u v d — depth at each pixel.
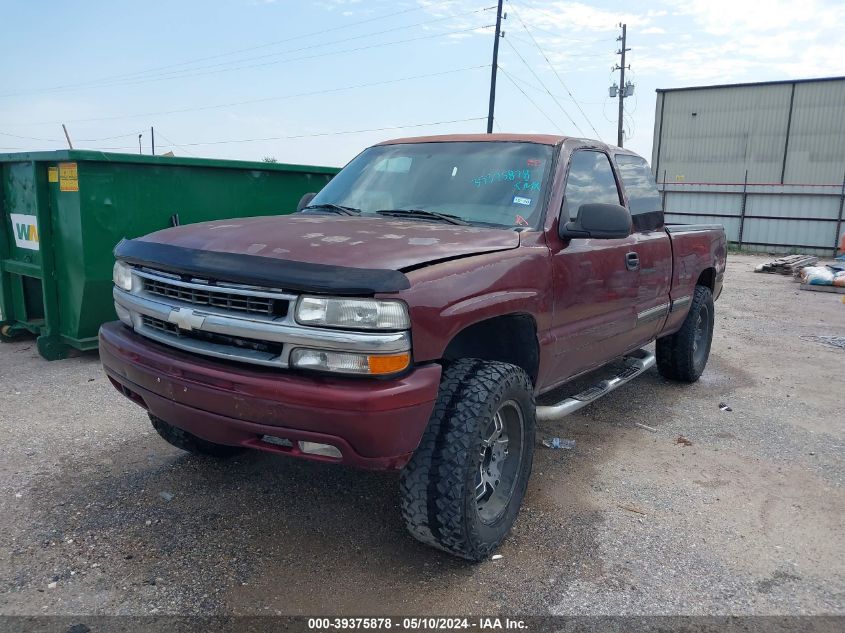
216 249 3.08
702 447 4.97
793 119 32.72
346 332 2.70
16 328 7.62
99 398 5.57
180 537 3.45
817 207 27.31
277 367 2.81
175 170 7.13
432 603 2.99
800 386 6.74
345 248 2.98
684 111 35.31
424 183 4.17
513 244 3.51
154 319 3.26
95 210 6.50
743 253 27.75
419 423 2.85
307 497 3.91
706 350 6.79
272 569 3.20
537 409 4.17
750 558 3.45
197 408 2.98
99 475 4.12
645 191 5.30
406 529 3.45
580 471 4.46
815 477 4.48
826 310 11.60
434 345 2.88
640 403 5.98
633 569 3.31
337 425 2.70
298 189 8.45
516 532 3.63
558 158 4.11
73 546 3.33
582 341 4.19
